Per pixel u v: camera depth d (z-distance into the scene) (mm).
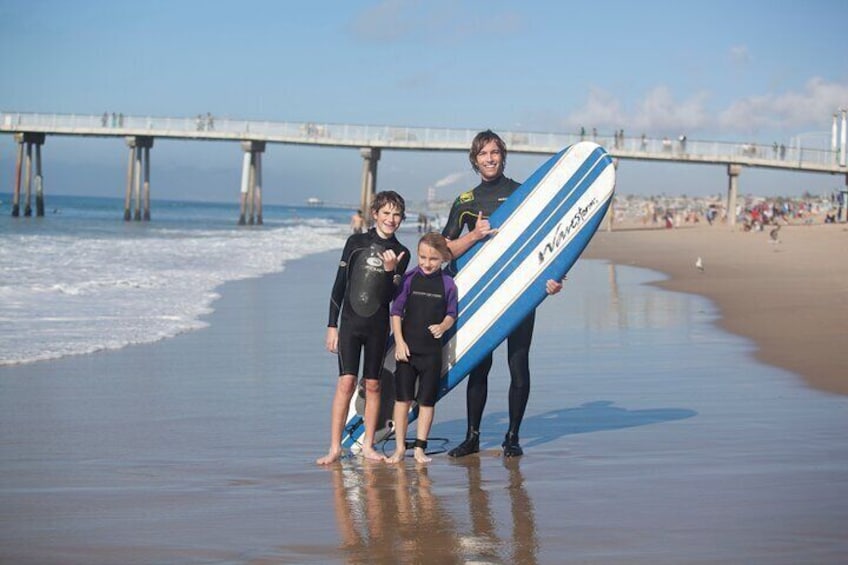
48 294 13625
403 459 5145
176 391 7156
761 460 4922
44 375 7730
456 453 5223
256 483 4605
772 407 6422
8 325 10492
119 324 10883
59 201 145000
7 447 5344
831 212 64812
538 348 9445
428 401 5219
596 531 3736
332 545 3605
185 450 5320
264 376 7863
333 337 5383
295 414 6367
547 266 5566
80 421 6074
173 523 3904
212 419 6184
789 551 3453
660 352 9133
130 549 3568
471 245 5555
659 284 18594
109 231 40781
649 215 84500
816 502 4098
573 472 4773
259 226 57188
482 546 3574
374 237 5301
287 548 3568
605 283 19047
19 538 3709
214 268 21047
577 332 10742
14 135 55500
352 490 4469
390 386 5410
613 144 50188
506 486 4508
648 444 5375
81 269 18625
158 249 27016
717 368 8141
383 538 3693
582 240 5617
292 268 22516
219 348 9414
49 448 5332
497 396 7188
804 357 8633
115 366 8227
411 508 4129
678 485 4434
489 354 5391
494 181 5785
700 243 39156
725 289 16812
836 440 5387
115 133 51812
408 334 5230
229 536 3727
